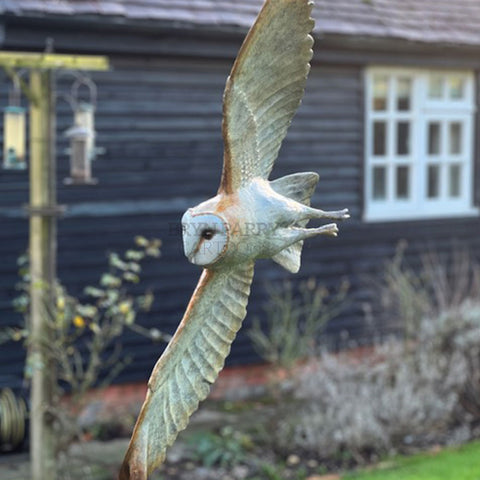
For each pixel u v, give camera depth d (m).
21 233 7.34
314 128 8.78
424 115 9.38
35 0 6.88
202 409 8.21
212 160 8.24
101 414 7.75
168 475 6.40
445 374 7.57
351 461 6.63
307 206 1.86
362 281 9.08
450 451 6.81
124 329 7.86
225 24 7.57
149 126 7.91
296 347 8.08
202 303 1.76
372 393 7.25
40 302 5.64
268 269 8.61
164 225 8.02
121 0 7.27
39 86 5.53
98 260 7.73
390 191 9.30
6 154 5.79
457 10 9.36
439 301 8.52
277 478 6.26
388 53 8.87
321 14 8.31
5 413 6.99
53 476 5.80
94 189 7.69
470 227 9.73
